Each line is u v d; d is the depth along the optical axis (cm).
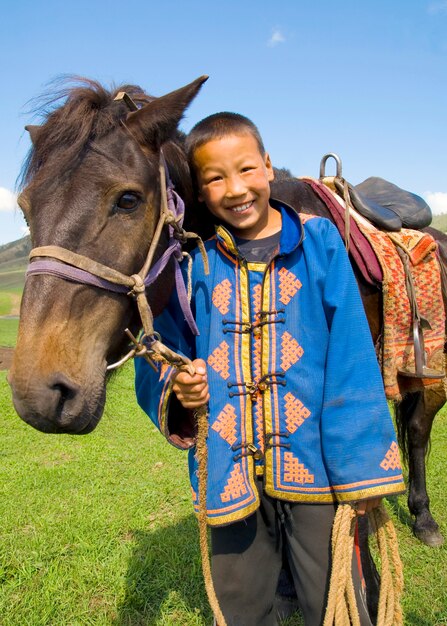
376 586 215
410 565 285
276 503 161
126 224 159
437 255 271
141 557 295
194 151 163
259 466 159
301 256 158
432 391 299
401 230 254
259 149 163
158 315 179
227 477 151
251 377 158
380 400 149
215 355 158
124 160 161
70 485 400
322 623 156
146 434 540
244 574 163
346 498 143
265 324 156
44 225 152
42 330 143
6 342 1534
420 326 230
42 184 158
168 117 168
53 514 346
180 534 317
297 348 154
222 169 157
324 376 155
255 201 161
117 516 341
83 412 146
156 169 170
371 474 142
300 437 152
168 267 179
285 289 157
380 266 217
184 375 146
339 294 152
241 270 162
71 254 149
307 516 154
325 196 227
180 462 452
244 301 160
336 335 151
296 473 151
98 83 175
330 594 141
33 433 550
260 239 169
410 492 323
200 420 151
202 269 170
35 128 182
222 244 167
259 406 157
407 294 227
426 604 248
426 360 243
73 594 261
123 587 265
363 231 223
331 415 148
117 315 159
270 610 174
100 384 152
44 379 138
